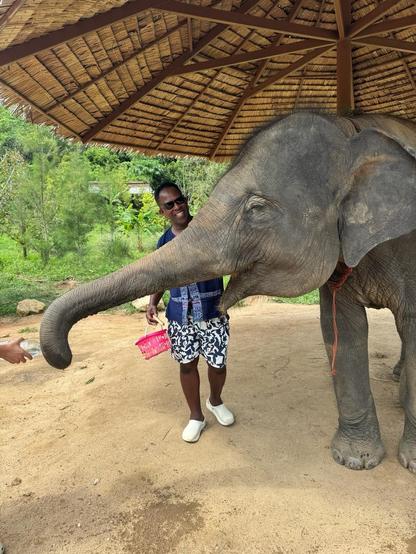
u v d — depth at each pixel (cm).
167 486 268
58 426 358
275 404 362
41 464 303
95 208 1291
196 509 247
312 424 328
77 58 374
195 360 311
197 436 313
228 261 213
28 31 284
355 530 225
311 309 688
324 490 255
